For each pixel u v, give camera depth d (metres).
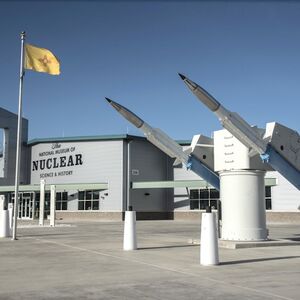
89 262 11.77
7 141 51.62
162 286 8.59
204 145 18.38
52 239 19.02
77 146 48.16
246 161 16.27
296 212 40.00
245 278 9.40
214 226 11.29
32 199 50.38
